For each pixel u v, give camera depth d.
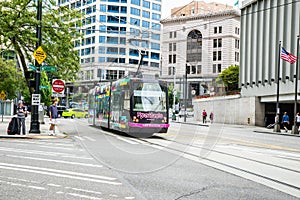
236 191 8.16
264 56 49.72
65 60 24.52
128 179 9.02
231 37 66.50
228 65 68.62
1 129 26.41
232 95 58.28
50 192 7.52
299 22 42.34
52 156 12.65
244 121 54.38
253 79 52.84
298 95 42.66
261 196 7.79
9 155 12.59
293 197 7.82
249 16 53.84
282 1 45.69
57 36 24.08
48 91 40.44
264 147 19.66
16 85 36.53
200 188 8.31
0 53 25.09
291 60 36.78
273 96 48.31
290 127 52.12
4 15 22.48
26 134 22.05
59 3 26.64
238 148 18.28
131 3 63.62
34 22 22.23
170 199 7.21
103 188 8.00
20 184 8.16
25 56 25.48
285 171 11.23
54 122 22.17
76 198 7.09
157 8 68.88
